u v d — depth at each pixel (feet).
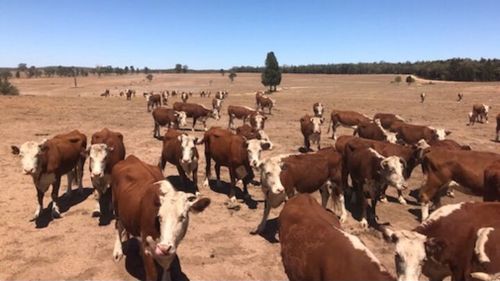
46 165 35.17
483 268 21.74
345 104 163.94
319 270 19.54
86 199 41.57
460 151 37.24
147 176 27.17
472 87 255.09
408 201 44.21
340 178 38.09
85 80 498.69
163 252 20.90
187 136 43.24
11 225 35.09
